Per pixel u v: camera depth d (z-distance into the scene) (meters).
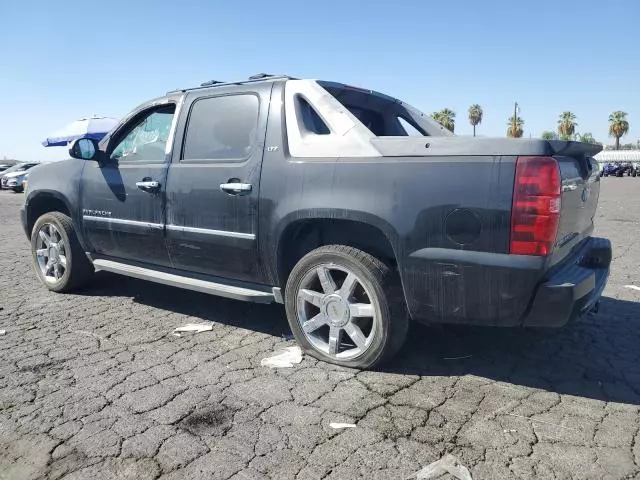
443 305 3.00
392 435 2.61
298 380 3.25
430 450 2.47
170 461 2.40
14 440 2.58
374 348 3.28
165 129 4.40
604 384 3.18
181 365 3.49
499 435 2.60
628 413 2.82
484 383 3.20
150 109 4.56
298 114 3.63
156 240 4.30
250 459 2.41
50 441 2.57
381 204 3.09
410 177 3.02
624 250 7.69
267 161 3.61
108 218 4.66
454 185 2.89
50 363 3.53
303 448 2.50
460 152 2.91
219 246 3.87
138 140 4.62
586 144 3.23
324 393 3.07
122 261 4.79
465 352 3.68
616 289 5.38
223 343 3.91
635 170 59.56
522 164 2.73
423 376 3.30
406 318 3.25
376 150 3.20
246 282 3.92
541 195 2.69
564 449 2.47
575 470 2.31
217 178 3.84
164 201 4.18
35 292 5.45
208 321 4.44
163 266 4.44
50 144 15.03
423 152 3.03
